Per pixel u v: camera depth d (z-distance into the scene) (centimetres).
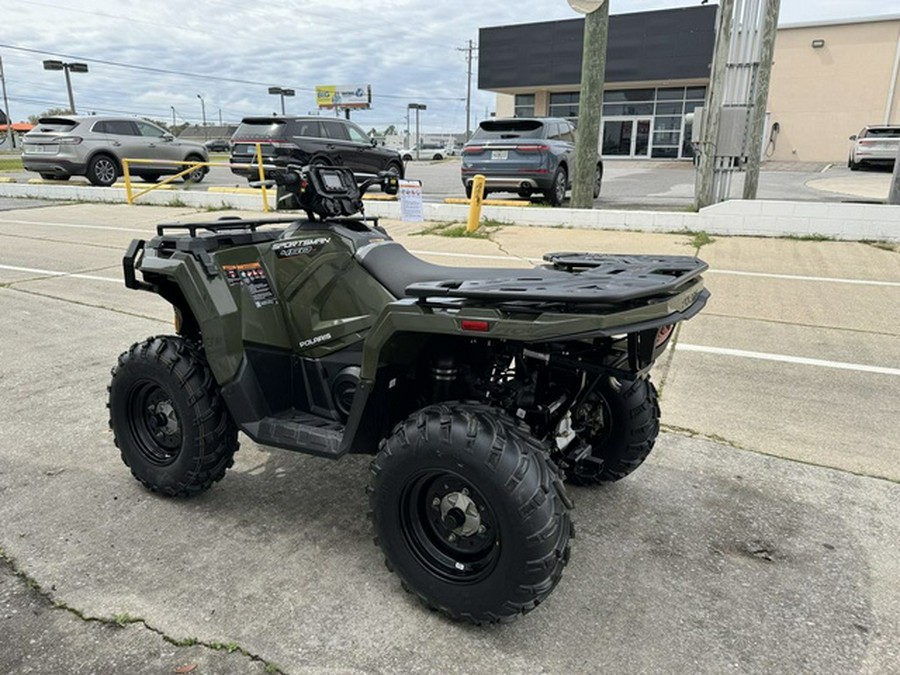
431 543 227
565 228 1058
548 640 216
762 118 1055
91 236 1009
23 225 1121
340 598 234
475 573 217
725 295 658
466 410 215
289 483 316
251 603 230
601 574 251
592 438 307
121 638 212
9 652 205
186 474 284
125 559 253
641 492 312
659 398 420
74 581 239
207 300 267
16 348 498
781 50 2711
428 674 200
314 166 277
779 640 217
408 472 216
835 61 2645
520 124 1216
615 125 3117
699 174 1062
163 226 284
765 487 316
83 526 275
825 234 935
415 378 256
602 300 184
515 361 249
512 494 198
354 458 343
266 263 290
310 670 201
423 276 267
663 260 268
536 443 210
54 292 668
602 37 1003
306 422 278
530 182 1185
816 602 236
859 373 460
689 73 2772
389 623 222
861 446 356
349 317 273
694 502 303
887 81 2591
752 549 267
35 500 294
